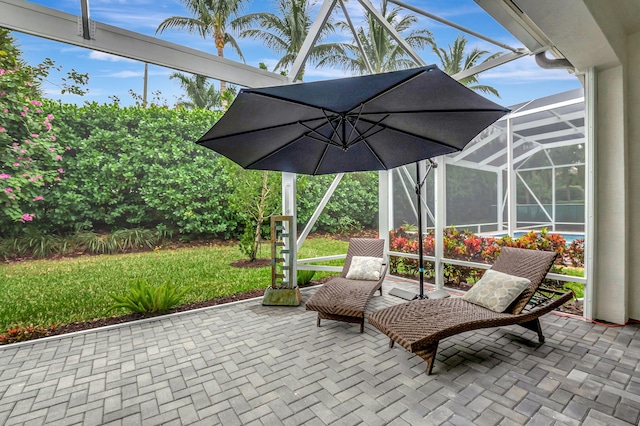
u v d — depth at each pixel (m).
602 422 2.24
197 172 6.80
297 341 3.74
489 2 3.26
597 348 3.40
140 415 2.43
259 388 2.76
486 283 3.80
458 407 2.44
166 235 6.66
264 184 6.68
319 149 3.45
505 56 4.55
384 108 2.53
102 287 5.46
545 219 5.26
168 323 4.37
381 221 7.08
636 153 4.09
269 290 5.21
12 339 3.78
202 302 5.25
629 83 4.13
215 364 3.21
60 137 5.38
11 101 4.77
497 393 2.62
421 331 2.98
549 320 4.23
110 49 3.30
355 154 3.62
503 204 5.61
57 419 2.41
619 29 3.78
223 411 2.46
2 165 4.77
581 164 4.83
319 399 2.58
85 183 5.63
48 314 4.54
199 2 6.73
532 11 2.83
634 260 4.14
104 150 5.87
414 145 3.29
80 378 2.98
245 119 2.49
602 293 4.18
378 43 10.59
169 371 3.08
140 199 6.33
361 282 4.95
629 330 3.87
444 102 2.33
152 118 6.34
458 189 5.91
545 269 3.62
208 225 7.01
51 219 5.36
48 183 5.30
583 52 3.61
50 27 3.00
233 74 4.25
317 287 6.27
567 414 2.33
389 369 3.05
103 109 5.85
